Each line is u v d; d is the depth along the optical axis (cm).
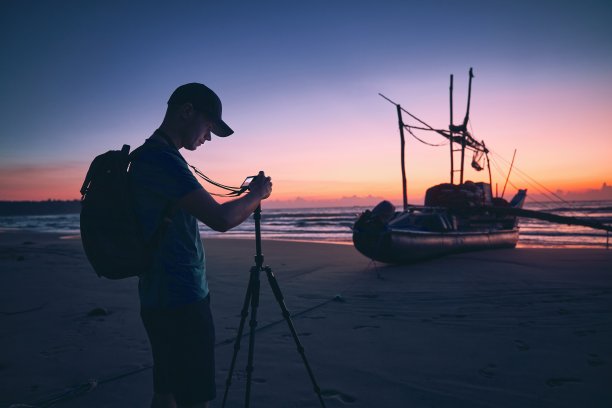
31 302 646
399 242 1014
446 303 615
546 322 501
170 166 165
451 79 1981
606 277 805
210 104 187
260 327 501
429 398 302
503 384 325
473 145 2006
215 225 167
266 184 198
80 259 1243
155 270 173
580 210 6656
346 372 354
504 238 1514
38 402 298
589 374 342
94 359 392
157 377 181
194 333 175
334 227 4447
